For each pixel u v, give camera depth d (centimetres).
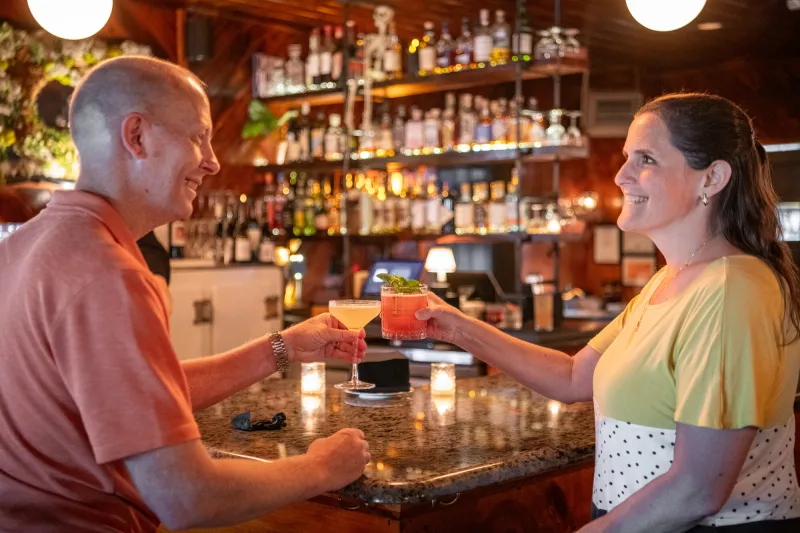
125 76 151
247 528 205
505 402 244
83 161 154
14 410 143
